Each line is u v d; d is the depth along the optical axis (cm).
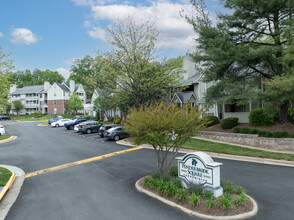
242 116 1912
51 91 6806
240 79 1555
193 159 677
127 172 964
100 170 1015
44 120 5462
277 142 1373
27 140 2161
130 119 797
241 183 779
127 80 1812
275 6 1317
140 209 602
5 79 1351
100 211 599
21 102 6938
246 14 1430
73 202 666
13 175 931
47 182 868
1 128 2622
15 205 661
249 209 568
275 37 1412
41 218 571
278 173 890
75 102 6038
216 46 1404
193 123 748
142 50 1802
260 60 1381
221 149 1371
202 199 614
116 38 1794
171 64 1917
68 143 1902
